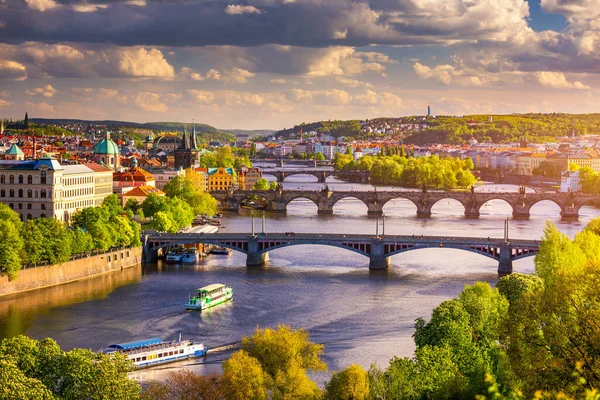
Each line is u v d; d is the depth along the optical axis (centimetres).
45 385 16638
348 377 18850
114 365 18012
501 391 17600
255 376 19125
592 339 15312
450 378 18162
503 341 19612
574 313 16475
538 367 15762
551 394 13425
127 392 17762
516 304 18512
